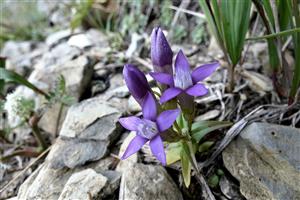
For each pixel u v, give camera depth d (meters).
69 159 0.16
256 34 0.19
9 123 0.20
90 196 0.13
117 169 0.15
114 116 0.16
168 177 0.14
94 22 0.26
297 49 0.14
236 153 0.14
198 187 0.14
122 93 0.19
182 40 0.22
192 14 0.22
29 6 0.30
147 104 0.12
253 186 0.13
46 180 0.15
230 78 0.17
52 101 0.18
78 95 0.20
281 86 0.16
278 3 0.15
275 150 0.13
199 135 0.14
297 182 0.12
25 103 0.18
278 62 0.16
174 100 0.13
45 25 0.30
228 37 0.15
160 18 0.23
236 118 0.16
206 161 0.14
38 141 0.18
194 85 0.12
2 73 0.17
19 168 0.18
